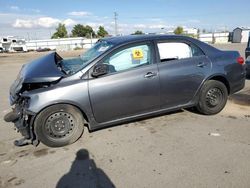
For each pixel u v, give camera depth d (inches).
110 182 120.5
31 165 139.1
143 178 122.2
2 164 141.1
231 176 120.2
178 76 177.2
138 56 168.6
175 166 130.8
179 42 182.1
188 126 180.9
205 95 191.9
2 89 355.6
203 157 138.3
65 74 157.6
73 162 140.2
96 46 193.5
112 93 160.2
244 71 208.4
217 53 195.8
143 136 167.5
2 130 190.5
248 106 223.0
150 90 169.9
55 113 153.4
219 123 184.9
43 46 3169.3
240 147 147.9
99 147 155.6
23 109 152.6
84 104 155.9
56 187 119.1
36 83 154.2
